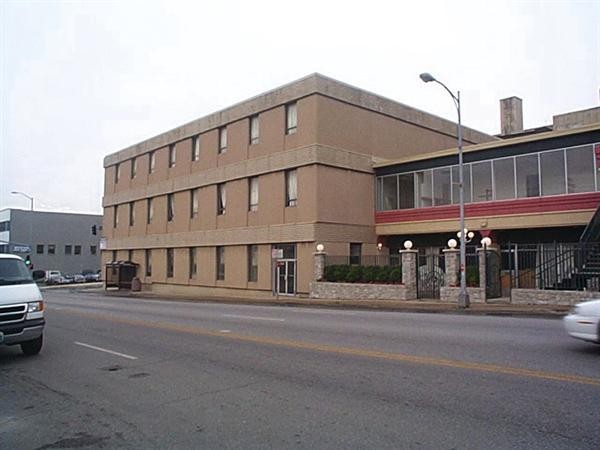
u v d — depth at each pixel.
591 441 5.03
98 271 77.44
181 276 39.81
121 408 6.72
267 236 31.72
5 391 7.76
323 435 5.45
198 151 38.56
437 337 11.57
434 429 5.48
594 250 20.52
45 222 76.75
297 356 9.77
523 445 4.96
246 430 5.71
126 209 47.78
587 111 39.62
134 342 12.29
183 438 5.54
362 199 31.59
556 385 7.02
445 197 29.58
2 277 10.60
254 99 33.28
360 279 26.33
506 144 27.22
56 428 6.02
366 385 7.38
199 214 37.97
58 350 11.35
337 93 30.42
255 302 27.72
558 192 25.58
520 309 18.34
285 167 30.70
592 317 9.38
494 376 7.62
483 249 22.12
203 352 10.59
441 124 38.03
